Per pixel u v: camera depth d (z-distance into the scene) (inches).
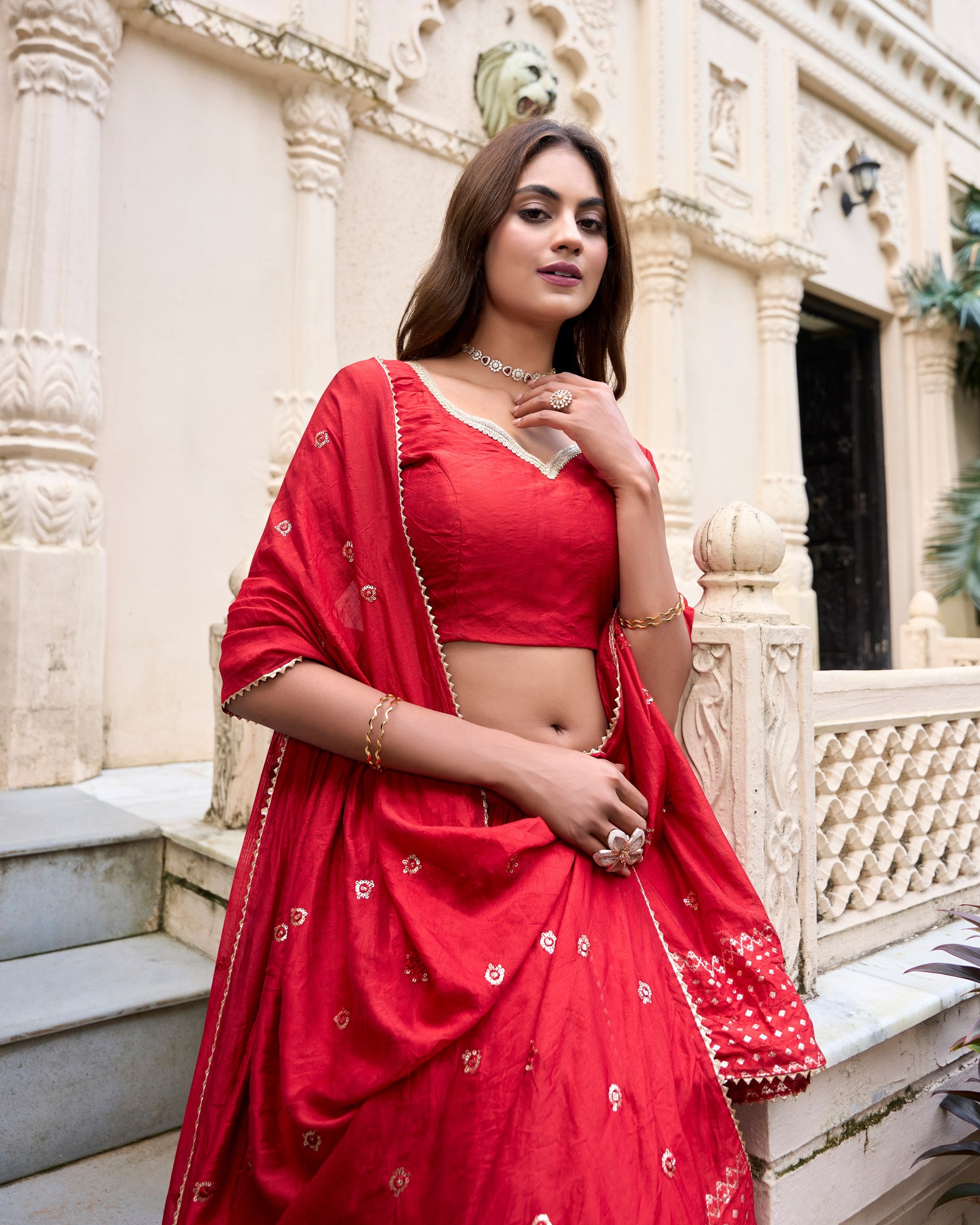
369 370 48.4
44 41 108.4
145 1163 64.3
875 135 245.3
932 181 258.1
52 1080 63.5
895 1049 59.4
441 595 45.0
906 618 252.1
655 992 42.0
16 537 105.0
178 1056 69.2
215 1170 40.8
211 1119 41.5
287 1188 38.2
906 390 255.3
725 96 205.5
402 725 42.0
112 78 117.9
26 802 95.3
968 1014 66.2
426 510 44.6
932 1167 63.3
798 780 58.3
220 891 74.6
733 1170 41.0
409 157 152.6
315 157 135.8
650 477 48.2
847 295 237.0
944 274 245.1
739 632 54.5
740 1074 43.1
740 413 208.8
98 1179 62.1
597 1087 36.5
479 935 39.1
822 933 64.6
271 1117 40.4
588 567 46.6
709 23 200.1
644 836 43.7
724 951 46.1
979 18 273.3
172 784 106.3
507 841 40.2
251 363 130.9
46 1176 62.4
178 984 70.2
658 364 186.9
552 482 46.7
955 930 75.7
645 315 188.5
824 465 266.5
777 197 213.0
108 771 115.3
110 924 80.0
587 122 180.5
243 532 129.4
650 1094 38.3
